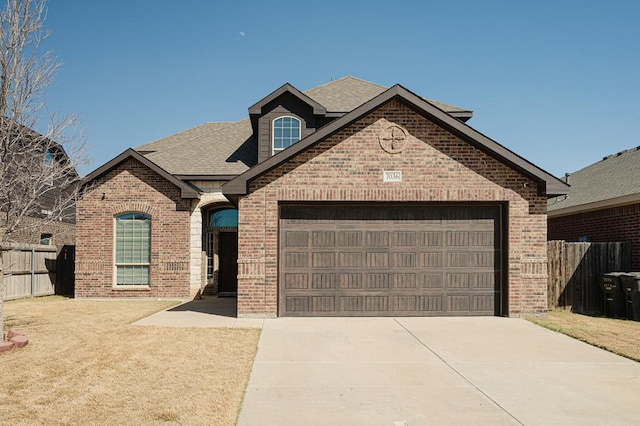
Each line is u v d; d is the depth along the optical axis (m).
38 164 10.12
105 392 6.64
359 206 12.76
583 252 14.31
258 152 17.72
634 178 16.20
